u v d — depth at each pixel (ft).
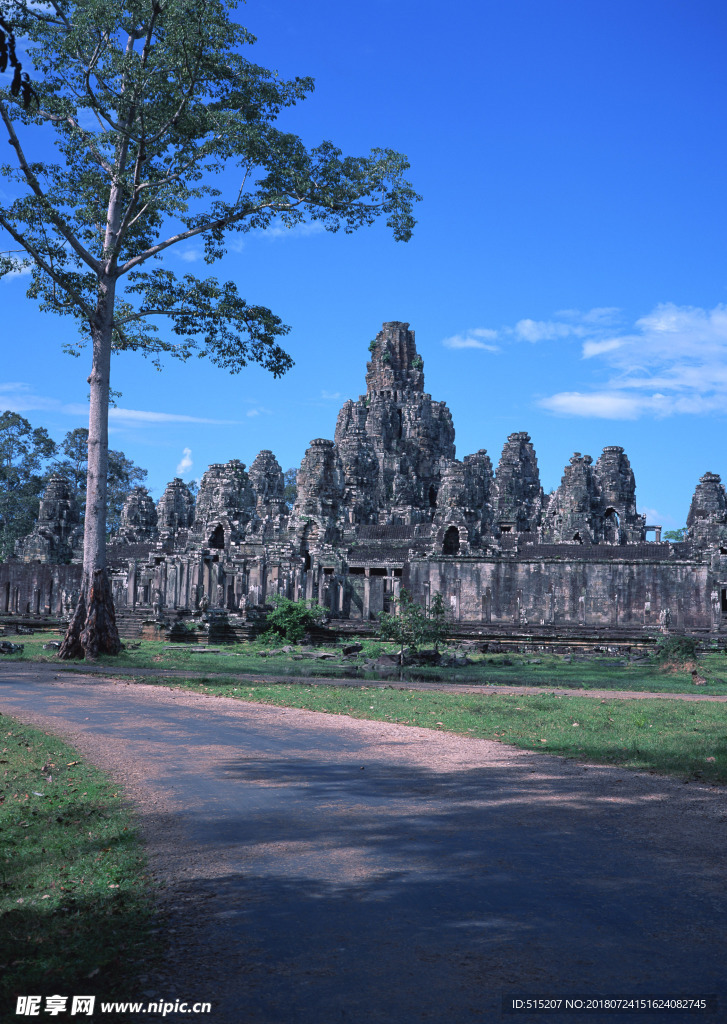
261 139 116.67
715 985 20.07
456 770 45.01
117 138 113.60
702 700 82.74
